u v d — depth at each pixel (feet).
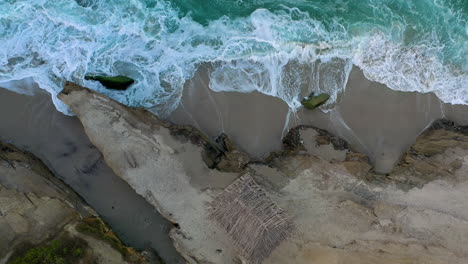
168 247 44.06
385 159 46.85
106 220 44.45
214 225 42.39
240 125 46.62
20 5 47.06
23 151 44.93
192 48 47.70
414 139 47.24
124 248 42.14
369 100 47.60
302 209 42.39
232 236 39.17
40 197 42.24
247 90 47.16
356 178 43.86
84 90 44.83
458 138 46.39
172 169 43.52
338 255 40.55
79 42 47.26
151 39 47.73
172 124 45.93
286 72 47.73
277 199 42.78
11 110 45.68
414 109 47.75
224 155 44.93
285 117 47.01
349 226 41.65
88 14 47.60
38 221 40.88
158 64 47.37
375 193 43.21
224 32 48.08
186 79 47.09
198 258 42.06
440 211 42.11
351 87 47.70
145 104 46.80
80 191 44.98
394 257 40.19
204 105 46.78
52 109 46.03
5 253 38.86
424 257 40.11
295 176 43.93
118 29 47.70
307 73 47.75
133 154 43.68
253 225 37.88
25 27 46.96
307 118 47.21
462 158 44.88
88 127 44.01
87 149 45.65
